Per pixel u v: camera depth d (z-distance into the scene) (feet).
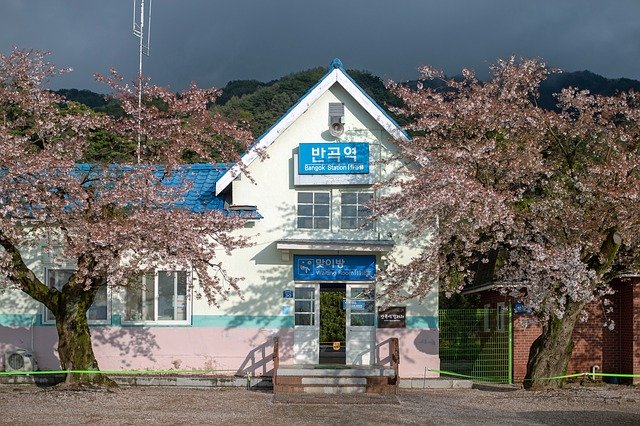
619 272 61.36
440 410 50.24
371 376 58.23
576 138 60.08
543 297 55.72
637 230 55.21
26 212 51.90
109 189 53.78
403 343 64.54
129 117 57.57
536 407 51.72
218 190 65.41
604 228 57.11
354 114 65.98
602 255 56.80
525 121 58.65
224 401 53.16
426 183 54.24
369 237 65.36
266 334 64.44
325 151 65.36
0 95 53.78
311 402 53.01
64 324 55.77
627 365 67.10
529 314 65.16
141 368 64.18
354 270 64.95
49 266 64.75
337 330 94.94
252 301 64.75
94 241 49.78
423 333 64.64
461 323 70.79
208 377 62.44
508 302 67.67
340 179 65.10
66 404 49.83
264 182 65.82
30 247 64.08
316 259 65.05
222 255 65.10
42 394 53.52
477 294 85.81
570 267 53.67
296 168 65.46
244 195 65.57
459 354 70.23
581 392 58.23
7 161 49.96
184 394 56.24
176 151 55.88
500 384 65.87
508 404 52.95
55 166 50.52
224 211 63.72
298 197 65.92
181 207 59.47
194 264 54.85
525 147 57.31
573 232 57.93
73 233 51.08
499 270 61.82
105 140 63.98
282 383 57.52
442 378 64.23
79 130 56.59
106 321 64.59
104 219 52.80
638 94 59.36
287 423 44.73
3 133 50.83
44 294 55.16
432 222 57.67
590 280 56.34
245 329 64.54
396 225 65.41
